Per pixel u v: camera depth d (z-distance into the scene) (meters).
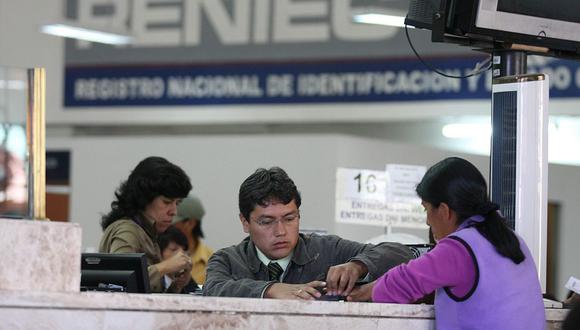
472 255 3.49
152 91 15.38
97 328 2.91
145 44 15.38
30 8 15.36
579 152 13.47
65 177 11.87
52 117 15.66
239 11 15.05
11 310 2.81
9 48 15.28
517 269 3.54
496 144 4.27
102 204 11.65
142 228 5.25
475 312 3.48
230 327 3.11
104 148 11.70
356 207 7.18
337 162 10.60
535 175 4.18
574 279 4.07
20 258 2.85
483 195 3.63
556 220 12.51
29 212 3.05
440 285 3.50
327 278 3.75
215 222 11.20
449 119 14.02
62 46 15.61
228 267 4.02
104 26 12.87
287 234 3.94
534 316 3.54
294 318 3.22
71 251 2.93
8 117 3.09
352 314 3.35
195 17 15.23
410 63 14.23
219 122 15.13
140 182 5.24
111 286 4.21
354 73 14.50
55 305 2.86
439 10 4.31
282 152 10.92
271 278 4.03
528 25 4.35
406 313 3.49
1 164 3.06
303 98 14.75
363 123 14.69
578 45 4.52
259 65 14.95
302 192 10.77
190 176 11.36
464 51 13.91
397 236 6.53
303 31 14.75
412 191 7.38
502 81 4.25
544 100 4.20
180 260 5.20
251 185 3.95
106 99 15.52
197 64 15.19
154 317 3.00
